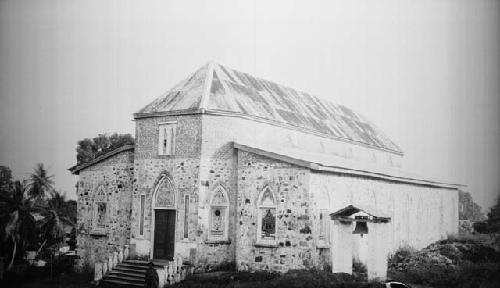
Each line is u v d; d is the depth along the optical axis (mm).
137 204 29406
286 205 25938
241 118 28938
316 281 22312
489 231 38625
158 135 29188
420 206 37062
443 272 25641
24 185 36812
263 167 26922
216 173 27766
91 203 32250
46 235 38062
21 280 30016
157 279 24281
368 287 21562
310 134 35438
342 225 24766
